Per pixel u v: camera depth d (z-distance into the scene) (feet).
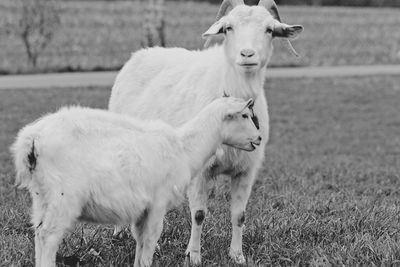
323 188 39.17
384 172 47.55
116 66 101.96
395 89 94.43
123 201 20.45
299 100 86.28
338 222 27.50
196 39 125.18
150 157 21.07
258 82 25.00
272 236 25.98
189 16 150.82
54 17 101.45
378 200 34.47
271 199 32.86
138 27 135.64
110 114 21.31
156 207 21.39
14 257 22.65
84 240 24.56
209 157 23.17
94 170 20.02
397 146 67.26
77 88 83.20
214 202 31.71
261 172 44.57
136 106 29.91
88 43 119.96
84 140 20.29
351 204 31.94
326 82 95.81
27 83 86.48
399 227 27.50
